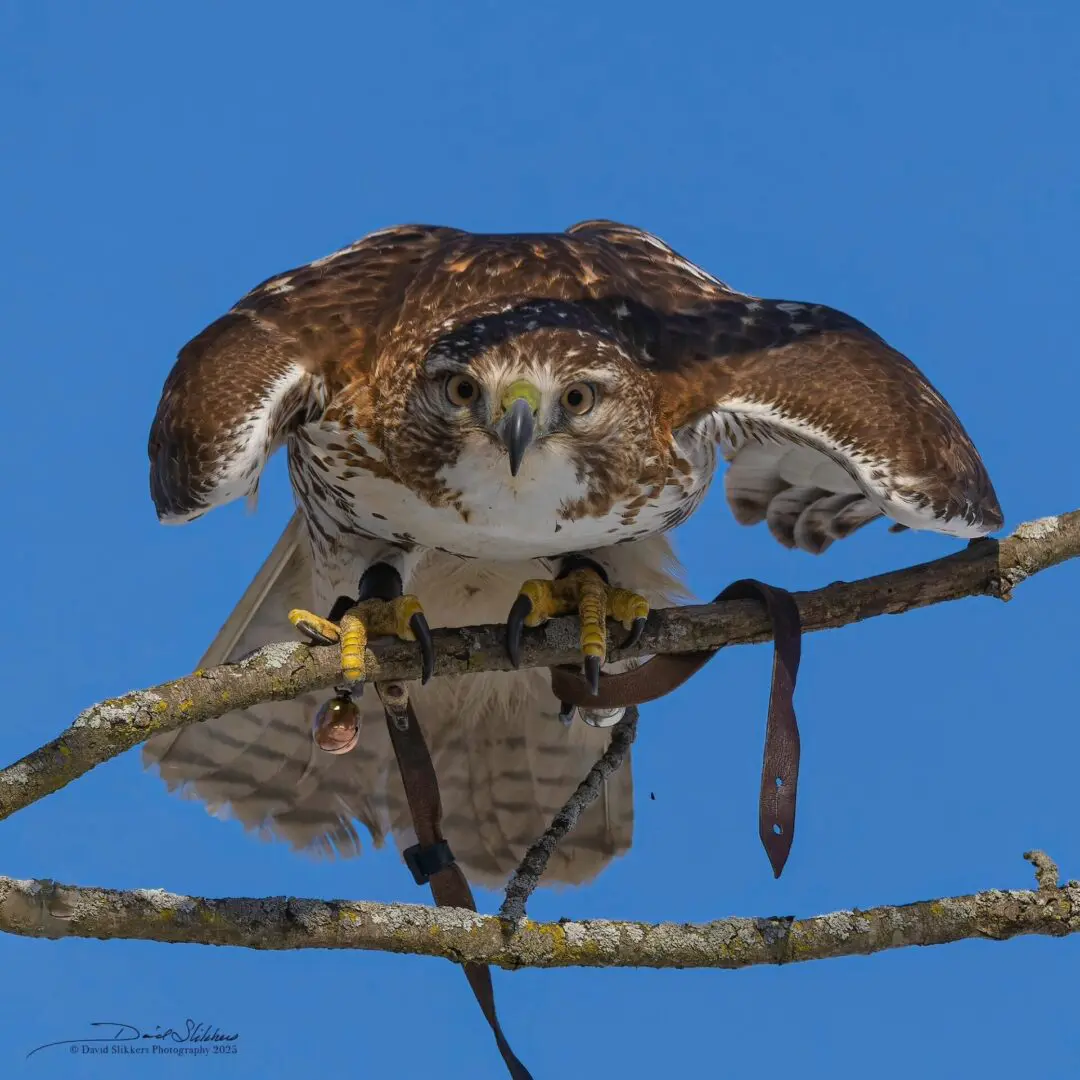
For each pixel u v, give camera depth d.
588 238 11.35
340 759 13.21
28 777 7.68
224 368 10.28
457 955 8.20
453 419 10.24
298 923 7.90
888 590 9.38
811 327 10.99
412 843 13.24
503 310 10.34
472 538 10.77
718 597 9.75
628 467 10.44
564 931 8.34
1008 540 9.48
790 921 8.47
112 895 7.63
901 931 8.45
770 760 8.95
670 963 8.38
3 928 7.48
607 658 10.05
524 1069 8.44
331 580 11.62
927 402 10.72
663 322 10.76
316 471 10.88
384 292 10.78
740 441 11.25
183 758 13.04
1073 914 8.49
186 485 10.09
